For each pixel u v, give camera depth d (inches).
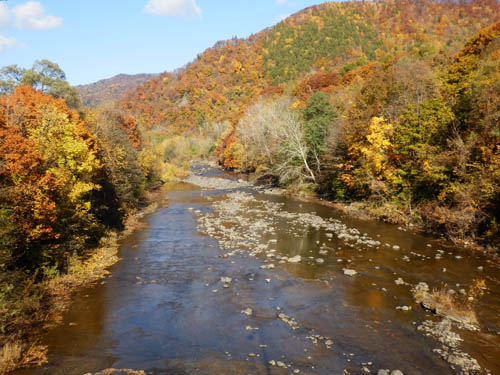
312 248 896.3
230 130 4264.3
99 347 441.4
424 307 555.5
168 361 408.5
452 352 426.0
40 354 419.5
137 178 1590.8
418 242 939.3
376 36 7386.8
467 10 6722.4
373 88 1656.0
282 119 2239.2
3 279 510.9
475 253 837.8
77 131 898.7
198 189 2228.1
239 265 775.7
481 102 951.6
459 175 980.6
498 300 573.3
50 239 701.9
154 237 1042.7
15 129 681.0
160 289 645.3
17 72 1521.9
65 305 572.7
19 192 572.1
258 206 1569.9
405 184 1213.1
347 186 1578.5
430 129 1149.1
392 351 431.5
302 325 502.6
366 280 675.4
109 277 710.5
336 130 1649.9
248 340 460.8
